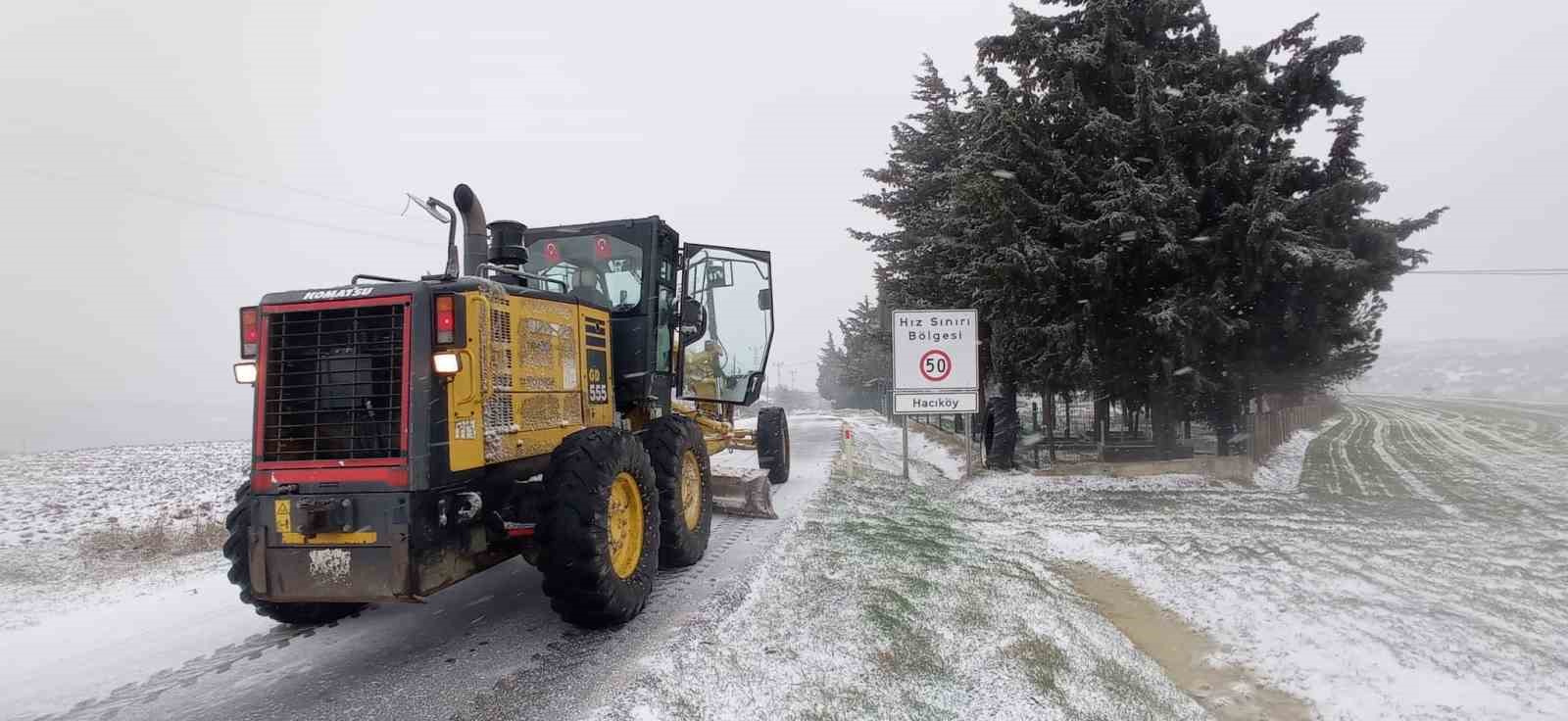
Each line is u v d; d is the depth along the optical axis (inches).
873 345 1225.4
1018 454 573.0
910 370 512.7
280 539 167.8
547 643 189.5
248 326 178.5
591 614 187.3
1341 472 544.4
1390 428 1039.6
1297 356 500.7
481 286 176.6
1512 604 223.0
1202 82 483.5
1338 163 493.4
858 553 279.3
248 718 152.6
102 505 463.5
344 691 164.4
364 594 162.9
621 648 183.2
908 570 253.8
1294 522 354.3
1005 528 350.0
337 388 169.2
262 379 171.9
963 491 477.1
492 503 192.1
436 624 206.5
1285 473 534.6
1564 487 470.3
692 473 262.5
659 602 218.7
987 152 489.7
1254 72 478.6
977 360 511.8
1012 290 478.9
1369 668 177.9
